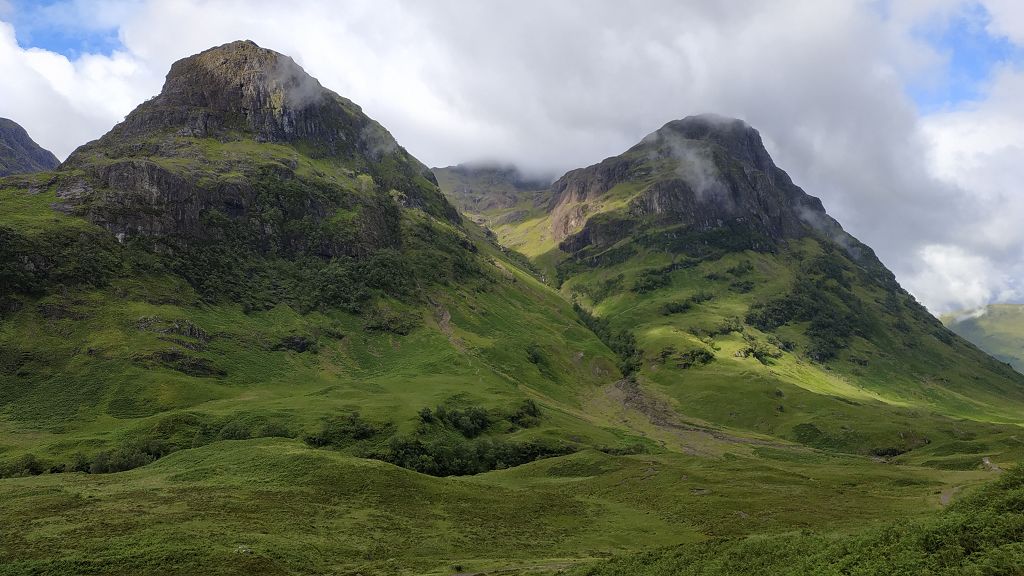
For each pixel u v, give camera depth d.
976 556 40.38
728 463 172.75
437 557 86.75
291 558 77.44
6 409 194.38
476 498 121.00
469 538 98.00
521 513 115.75
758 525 104.44
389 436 191.25
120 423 194.38
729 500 122.75
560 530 107.62
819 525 101.19
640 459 182.38
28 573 65.38
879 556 45.16
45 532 78.06
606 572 64.81
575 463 174.75
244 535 82.88
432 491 119.25
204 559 71.44
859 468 189.25
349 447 179.88
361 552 85.19
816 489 133.38
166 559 70.44
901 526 50.47
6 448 167.25
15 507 89.75
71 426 189.50
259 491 106.75
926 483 147.12
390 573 75.88
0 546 72.81
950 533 44.47
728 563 56.59
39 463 150.12
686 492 132.62
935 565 40.81
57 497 95.81
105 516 86.12
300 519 95.00
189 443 169.88
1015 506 46.06
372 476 118.56
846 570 45.12
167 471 128.50
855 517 106.94
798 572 47.84
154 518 86.62
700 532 103.50
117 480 118.25
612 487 145.75
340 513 100.94
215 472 120.69
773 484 138.75
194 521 87.12
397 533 96.00
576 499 134.25
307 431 183.25
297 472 118.75
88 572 66.38
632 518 116.94
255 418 188.62
